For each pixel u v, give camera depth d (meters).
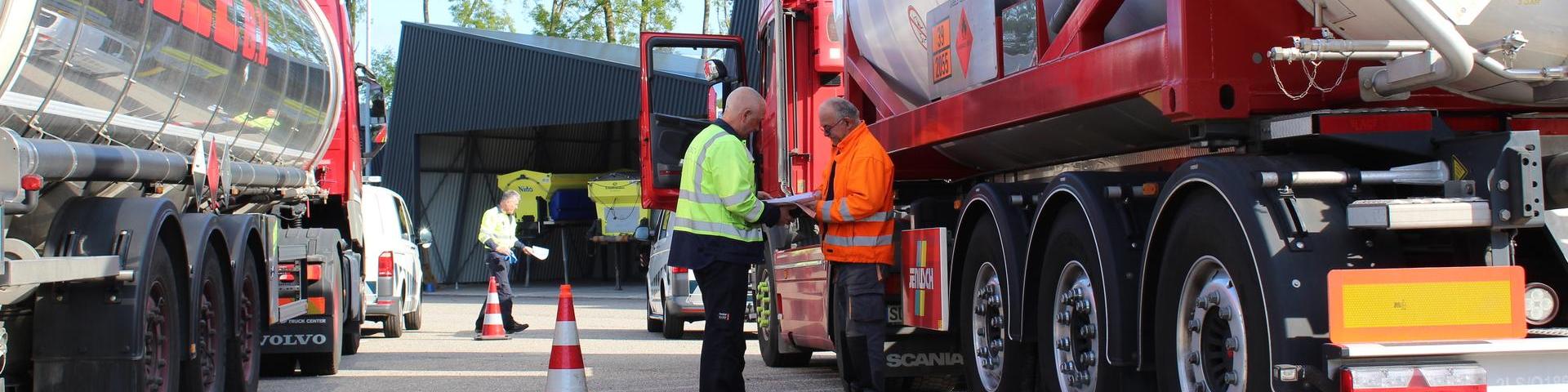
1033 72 5.72
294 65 8.00
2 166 4.33
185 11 5.78
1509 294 3.84
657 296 14.62
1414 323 3.81
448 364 10.68
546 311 20.42
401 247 14.75
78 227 5.17
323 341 9.67
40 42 4.49
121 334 5.13
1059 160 6.52
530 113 30.72
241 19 6.70
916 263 6.91
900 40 7.38
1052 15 5.61
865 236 6.71
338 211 11.19
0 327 4.77
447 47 32.78
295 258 8.93
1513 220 3.91
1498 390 3.82
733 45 10.25
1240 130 4.62
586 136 38.00
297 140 8.79
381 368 10.40
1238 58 4.52
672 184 10.04
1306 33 4.49
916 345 7.25
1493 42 3.91
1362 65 4.36
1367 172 4.14
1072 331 5.62
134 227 5.24
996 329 6.30
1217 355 4.56
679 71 27.38
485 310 13.98
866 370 7.07
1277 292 4.02
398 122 34.00
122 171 5.34
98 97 5.16
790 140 9.11
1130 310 5.04
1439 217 3.90
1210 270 4.55
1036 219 5.82
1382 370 3.79
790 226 9.02
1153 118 5.04
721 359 6.36
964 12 6.47
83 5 4.75
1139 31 5.00
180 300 5.83
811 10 9.20
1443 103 4.35
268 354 9.88
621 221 31.00
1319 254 4.05
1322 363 3.88
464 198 35.62
